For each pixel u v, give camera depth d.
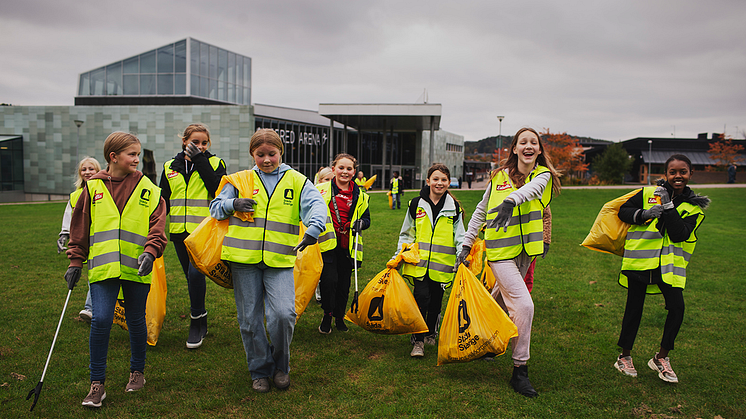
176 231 4.27
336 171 4.68
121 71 38.53
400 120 37.50
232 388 3.38
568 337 4.54
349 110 34.69
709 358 4.06
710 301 5.80
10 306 5.23
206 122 34.75
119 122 35.72
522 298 3.42
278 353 3.36
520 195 3.29
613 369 3.81
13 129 37.34
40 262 7.77
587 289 6.34
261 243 3.29
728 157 57.56
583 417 3.04
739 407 3.21
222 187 3.46
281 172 3.43
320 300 5.74
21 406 3.04
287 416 3.01
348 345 4.32
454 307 3.62
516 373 3.45
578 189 29.03
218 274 3.43
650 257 3.63
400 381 3.56
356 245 4.48
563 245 10.04
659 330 4.74
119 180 3.22
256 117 36.78
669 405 3.23
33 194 37.66
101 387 3.08
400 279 4.14
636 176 65.06
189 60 37.62
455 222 4.27
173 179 4.31
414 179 49.78
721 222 14.66
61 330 4.48
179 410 3.05
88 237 3.17
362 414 3.05
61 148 36.84
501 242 3.54
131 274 3.16
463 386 3.47
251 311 3.30
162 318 4.13
